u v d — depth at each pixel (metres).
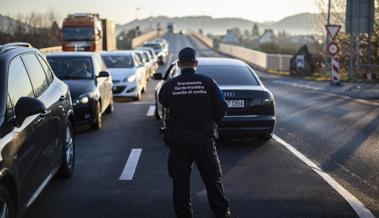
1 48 5.31
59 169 6.84
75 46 36.59
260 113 9.16
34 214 5.61
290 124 12.02
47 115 5.72
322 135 10.53
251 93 9.11
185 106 5.05
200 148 5.06
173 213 5.66
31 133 4.98
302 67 32.41
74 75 11.89
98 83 12.04
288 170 7.59
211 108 5.12
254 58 46.72
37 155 5.21
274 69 39.66
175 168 5.12
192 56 5.16
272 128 9.30
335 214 5.58
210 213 5.62
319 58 36.00
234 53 60.31
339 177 7.17
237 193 6.38
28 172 4.85
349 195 6.28
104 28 42.19
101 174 7.39
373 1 24.33
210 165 5.12
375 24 29.08
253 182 6.91
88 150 9.13
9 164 4.23
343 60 32.34
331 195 6.29
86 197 6.25
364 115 13.45
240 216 5.50
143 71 20.12
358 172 7.47
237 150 9.08
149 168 7.75
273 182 6.91
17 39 42.56
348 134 10.64
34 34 45.56
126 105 16.22
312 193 6.38
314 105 15.77
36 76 6.01
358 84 23.89
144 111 14.66
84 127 11.84
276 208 5.79
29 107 4.55
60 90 6.81
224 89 9.05
